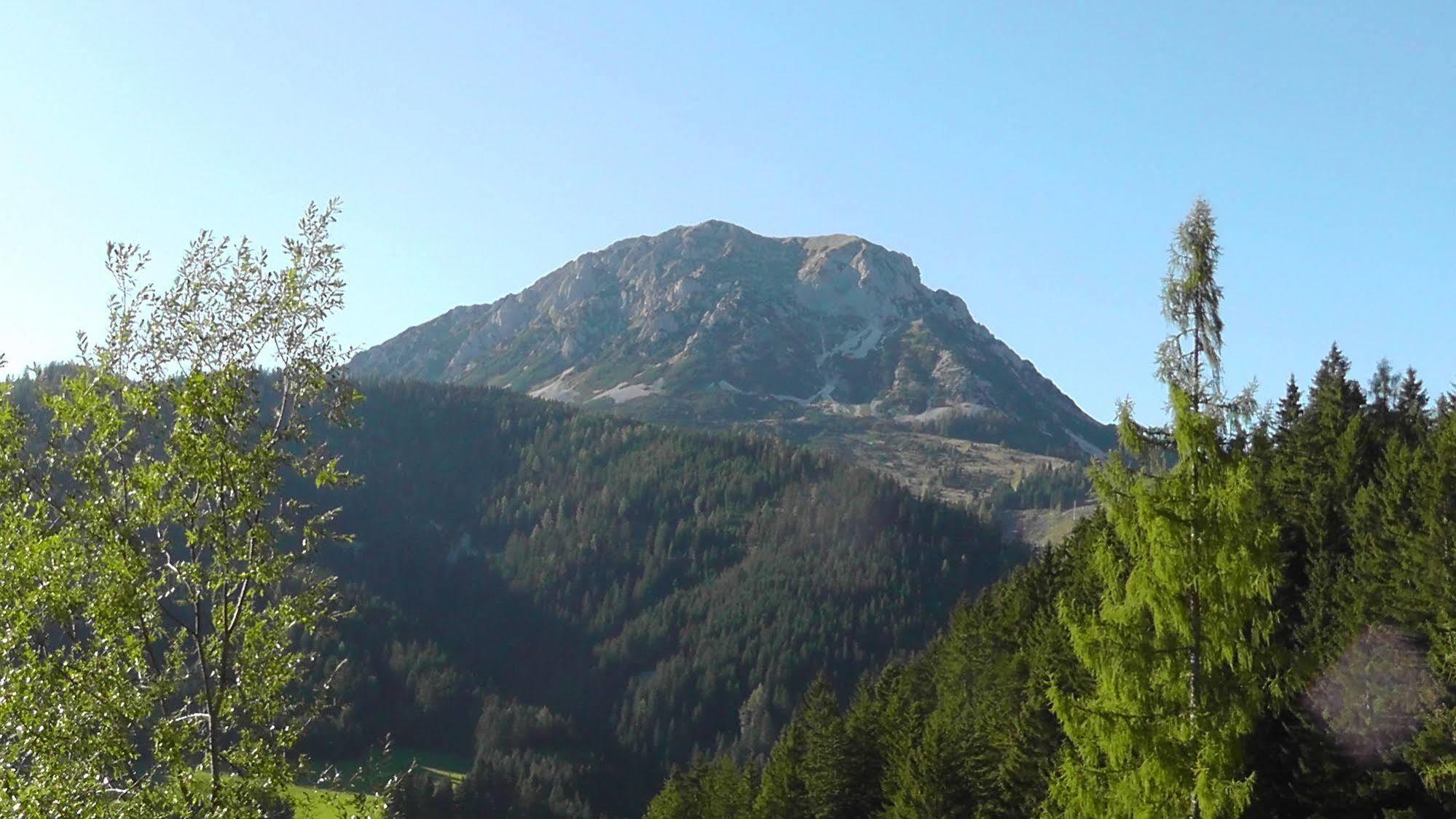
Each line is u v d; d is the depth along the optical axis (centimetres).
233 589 1789
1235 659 2223
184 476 1753
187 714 1778
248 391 1816
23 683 1630
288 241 1855
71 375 1827
